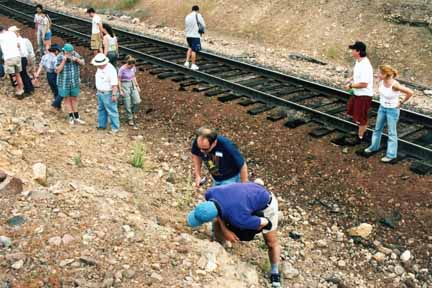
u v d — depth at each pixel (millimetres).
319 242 6766
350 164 8344
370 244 6699
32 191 6109
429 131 9438
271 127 9703
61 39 16438
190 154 9086
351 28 15305
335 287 5973
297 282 5977
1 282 4730
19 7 21875
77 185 6609
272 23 16828
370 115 10156
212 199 5152
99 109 9820
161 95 11445
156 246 5477
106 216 5828
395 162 8242
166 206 7195
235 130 9758
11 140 8055
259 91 10844
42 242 5234
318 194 7789
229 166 5875
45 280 4777
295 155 8773
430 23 14133
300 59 14781
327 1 16328
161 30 18500
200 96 11180
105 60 9320
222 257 5641
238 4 18125
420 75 13273
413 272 6242
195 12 12461
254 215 5344
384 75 7773
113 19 20609
